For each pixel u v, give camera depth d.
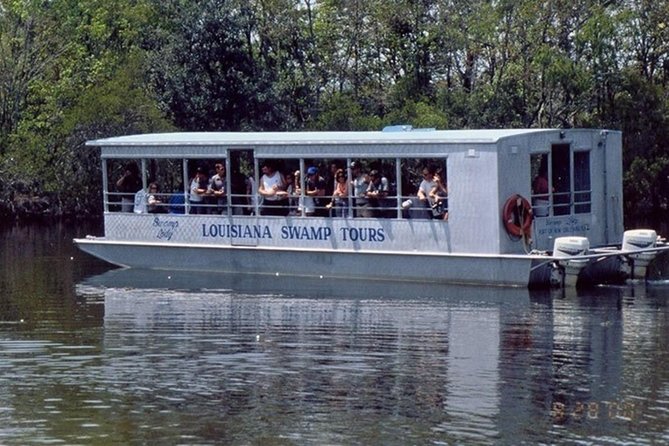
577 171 54.91
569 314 45.88
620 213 56.25
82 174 98.75
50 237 81.50
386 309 47.41
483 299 49.16
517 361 38.38
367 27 108.50
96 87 100.31
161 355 39.88
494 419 32.19
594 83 100.31
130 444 30.64
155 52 102.69
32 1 109.25
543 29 100.94
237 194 57.44
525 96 101.94
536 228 52.62
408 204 53.00
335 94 105.75
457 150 51.69
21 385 36.12
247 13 101.38
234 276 56.69
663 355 38.94
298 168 57.31
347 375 36.88
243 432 31.39
